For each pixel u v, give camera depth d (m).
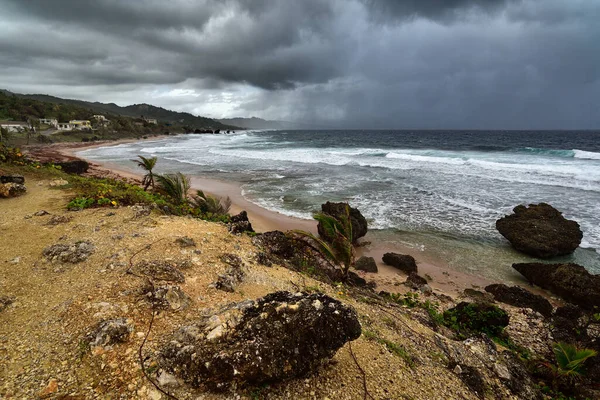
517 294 10.86
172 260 6.23
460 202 21.34
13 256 5.99
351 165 36.75
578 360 5.63
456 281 12.59
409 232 16.92
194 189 25.08
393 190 24.64
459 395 4.60
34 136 70.19
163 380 3.33
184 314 4.58
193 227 8.73
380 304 7.82
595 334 7.93
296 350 3.56
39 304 4.51
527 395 5.41
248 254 7.73
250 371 3.29
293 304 3.79
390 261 13.75
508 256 14.55
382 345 5.17
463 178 28.03
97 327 3.99
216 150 57.22
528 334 8.25
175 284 5.40
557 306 11.12
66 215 8.69
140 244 6.85
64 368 3.41
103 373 3.41
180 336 3.71
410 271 13.17
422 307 9.34
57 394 3.10
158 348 3.80
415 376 4.64
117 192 11.97
